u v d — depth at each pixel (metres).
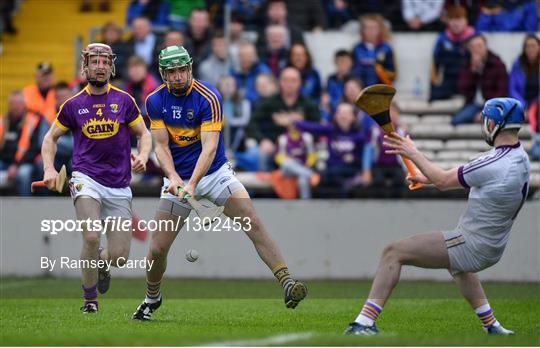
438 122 48.78
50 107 45.94
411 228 42.53
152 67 48.84
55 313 28.86
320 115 46.47
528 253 41.50
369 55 49.44
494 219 22.17
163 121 25.73
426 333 24.11
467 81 47.88
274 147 45.62
